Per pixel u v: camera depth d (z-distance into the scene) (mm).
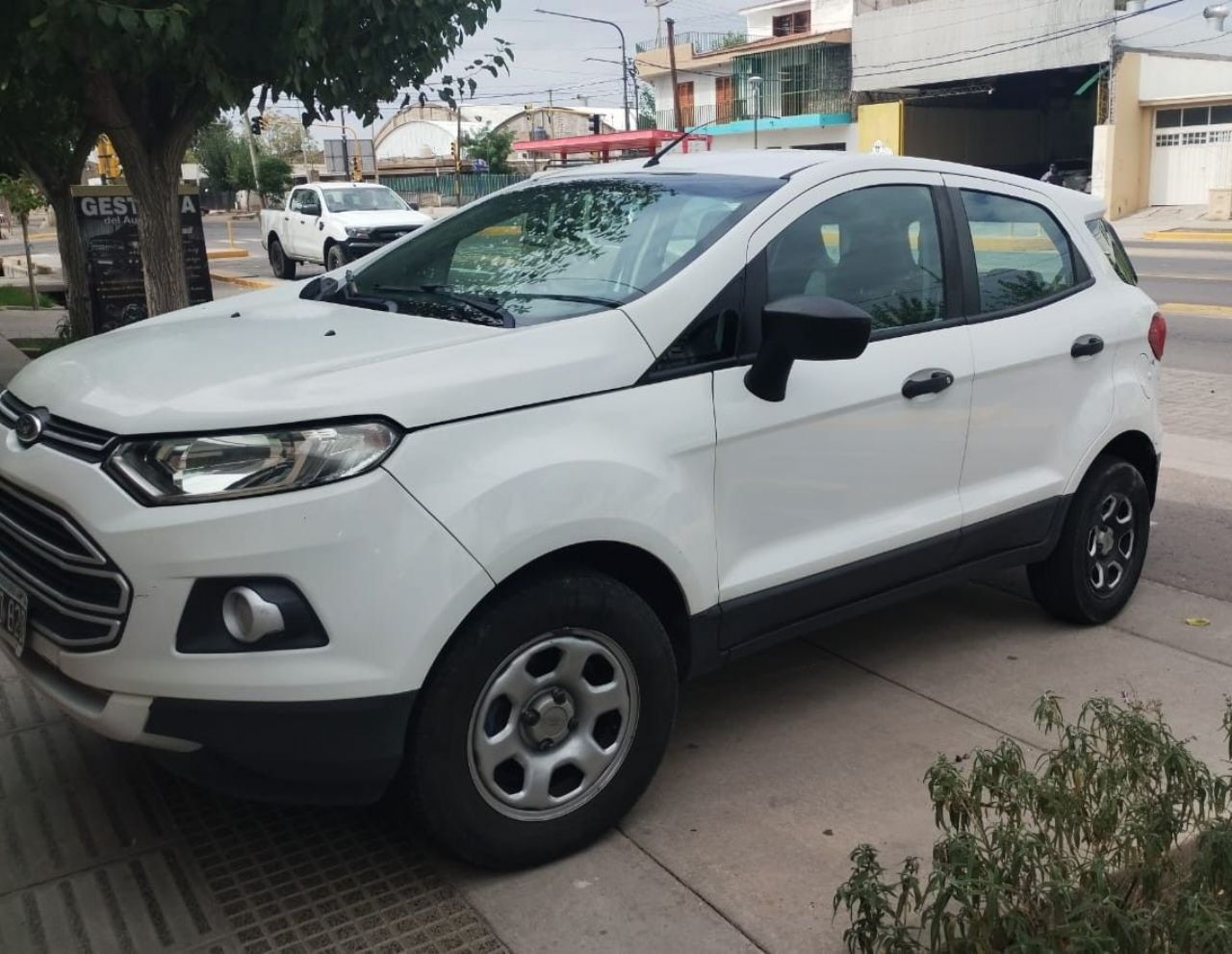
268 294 4348
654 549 3123
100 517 2676
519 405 2936
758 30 55250
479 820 2947
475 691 2867
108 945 2787
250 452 2658
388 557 2689
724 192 3729
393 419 2744
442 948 2793
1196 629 4766
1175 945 2406
